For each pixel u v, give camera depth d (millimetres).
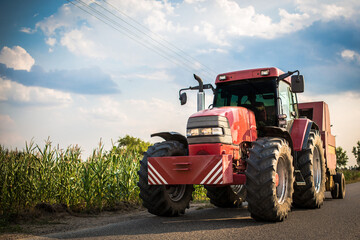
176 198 6164
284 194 5484
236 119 5770
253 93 6695
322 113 9352
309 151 6824
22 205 6195
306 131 6918
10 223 5320
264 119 6520
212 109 5871
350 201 8469
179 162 5309
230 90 6898
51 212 6270
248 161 5078
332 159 9227
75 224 5383
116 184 7703
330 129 9992
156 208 5773
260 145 5234
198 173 5184
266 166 4961
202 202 9016
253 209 4977
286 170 5590
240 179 5348
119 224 5078
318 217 5457
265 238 3840
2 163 6406
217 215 6090
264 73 6590
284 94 6934
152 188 5730
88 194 6977
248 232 4203
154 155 5742
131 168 8266
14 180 6406
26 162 6746
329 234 4027
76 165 7367
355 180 23969
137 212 7051
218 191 7301
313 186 6742
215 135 5375
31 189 6516
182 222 5172
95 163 7473
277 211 4938
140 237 3994
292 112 7141
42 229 4895
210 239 3814
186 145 6363
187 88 7012
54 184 6844
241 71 6812
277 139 5477
